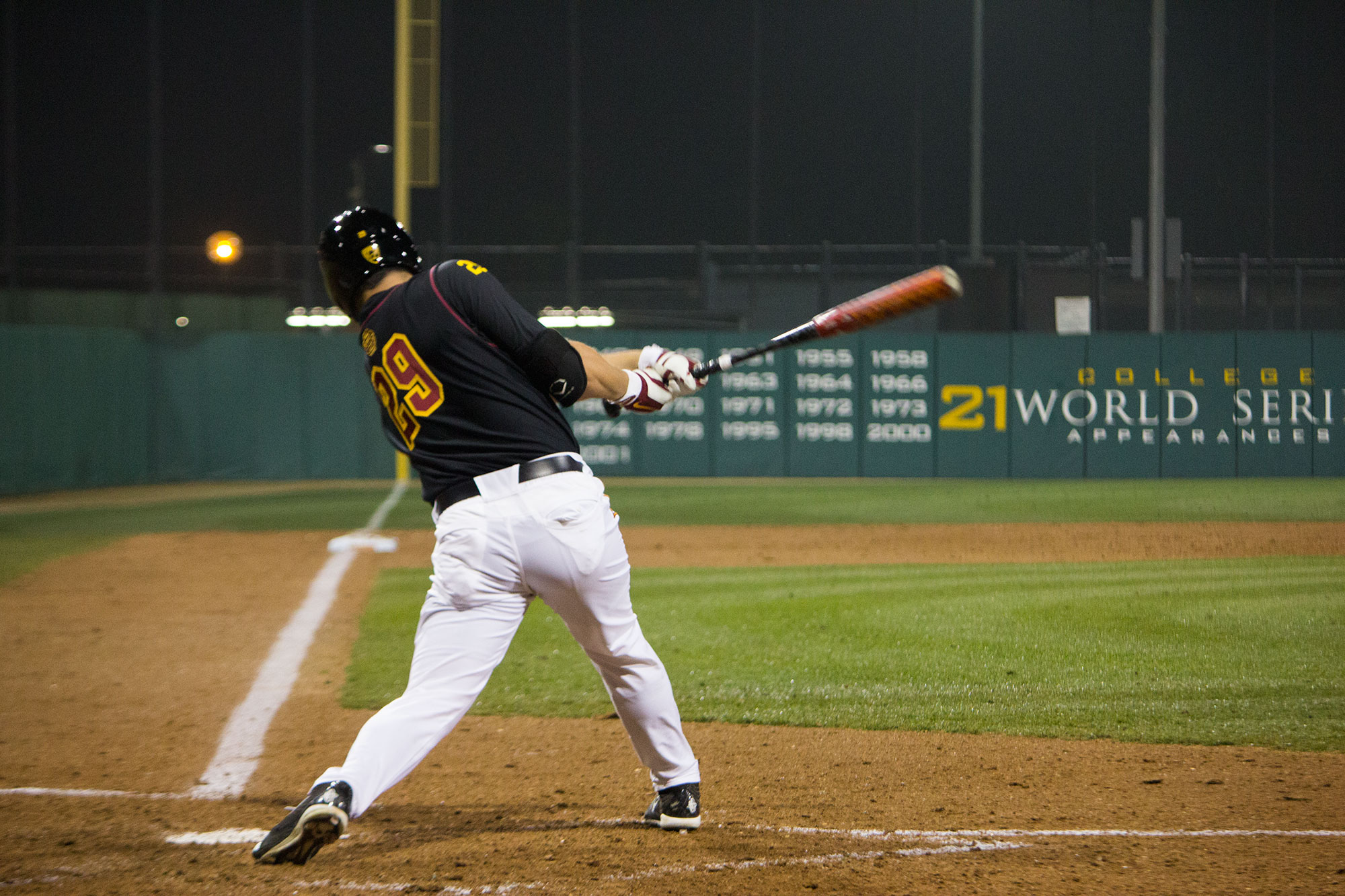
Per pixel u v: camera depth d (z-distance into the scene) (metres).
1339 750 14.63
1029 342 62.03
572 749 15.29
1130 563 31.78
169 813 12.66
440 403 10.26
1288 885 10.08
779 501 51.97
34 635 23.64
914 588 27.34
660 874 10.45
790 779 13.76
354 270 10.96
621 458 63.66
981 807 12.56
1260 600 25.06
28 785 13.79
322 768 14.55
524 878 10.38
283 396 64.06
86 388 60.19
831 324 11.52
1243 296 69.19
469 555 10.13
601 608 10.54
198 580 30.75
